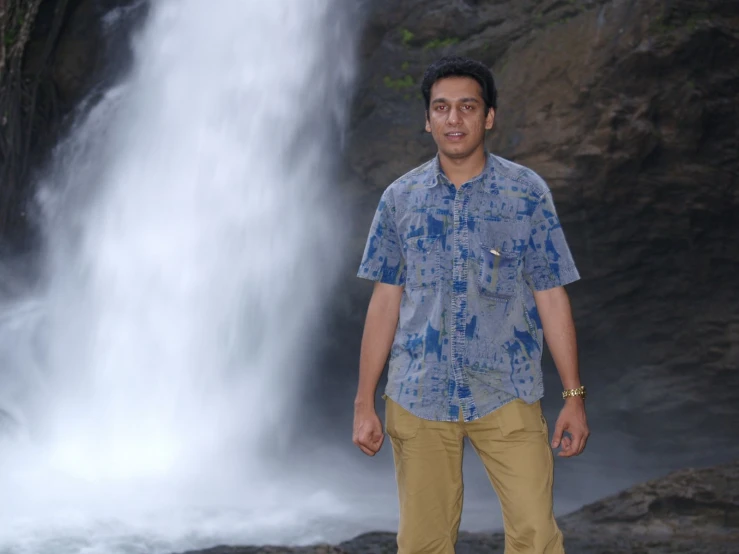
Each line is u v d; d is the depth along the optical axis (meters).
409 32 12.86
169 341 13.94
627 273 12.11
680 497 5.84
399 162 12.59
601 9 11.55
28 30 14.48
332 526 8.66
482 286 2.43
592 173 11.23
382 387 13.85
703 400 12.44
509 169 2.49
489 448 2.46
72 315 14.15
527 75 11.71
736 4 11.30
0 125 14.31
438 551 2.53
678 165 11.38
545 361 12.79
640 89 11.21
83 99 14.74
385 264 2.57
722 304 12.41
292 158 13.57
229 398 13.90
